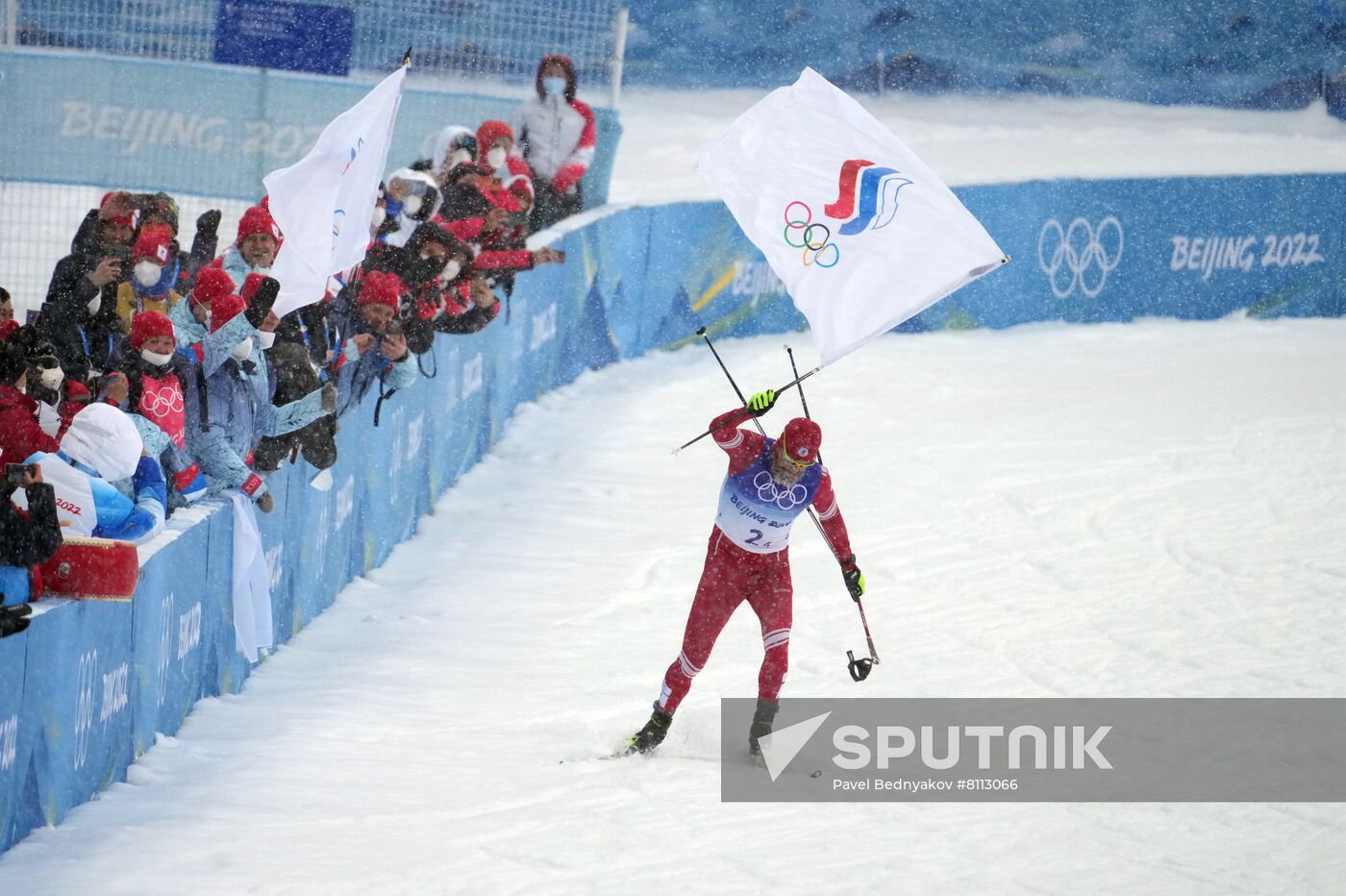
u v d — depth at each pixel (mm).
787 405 54219
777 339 65500
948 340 65812
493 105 50156
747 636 31719
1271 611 34531
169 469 23734
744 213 23812
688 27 91812
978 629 32750
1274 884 20188
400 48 47625
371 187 25969
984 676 29656
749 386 56906
